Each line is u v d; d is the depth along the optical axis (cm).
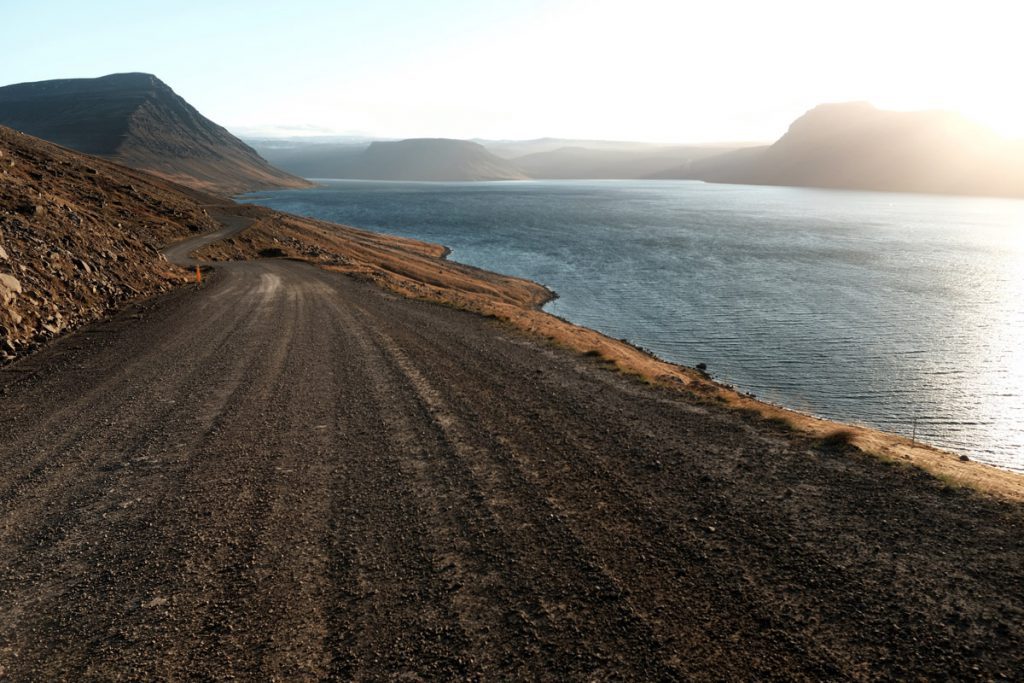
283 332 2283
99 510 847
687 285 7356
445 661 527
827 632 548
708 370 4097
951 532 728
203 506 852
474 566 684
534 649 539
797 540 719
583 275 8125
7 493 911
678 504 831
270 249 7006
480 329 2498
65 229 3300
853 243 12400
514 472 960
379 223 17112
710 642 541
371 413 1292
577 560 691
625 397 1435
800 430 1163
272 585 655
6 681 516
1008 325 5419
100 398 1411
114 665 533
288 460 1026
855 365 4253
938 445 3039
